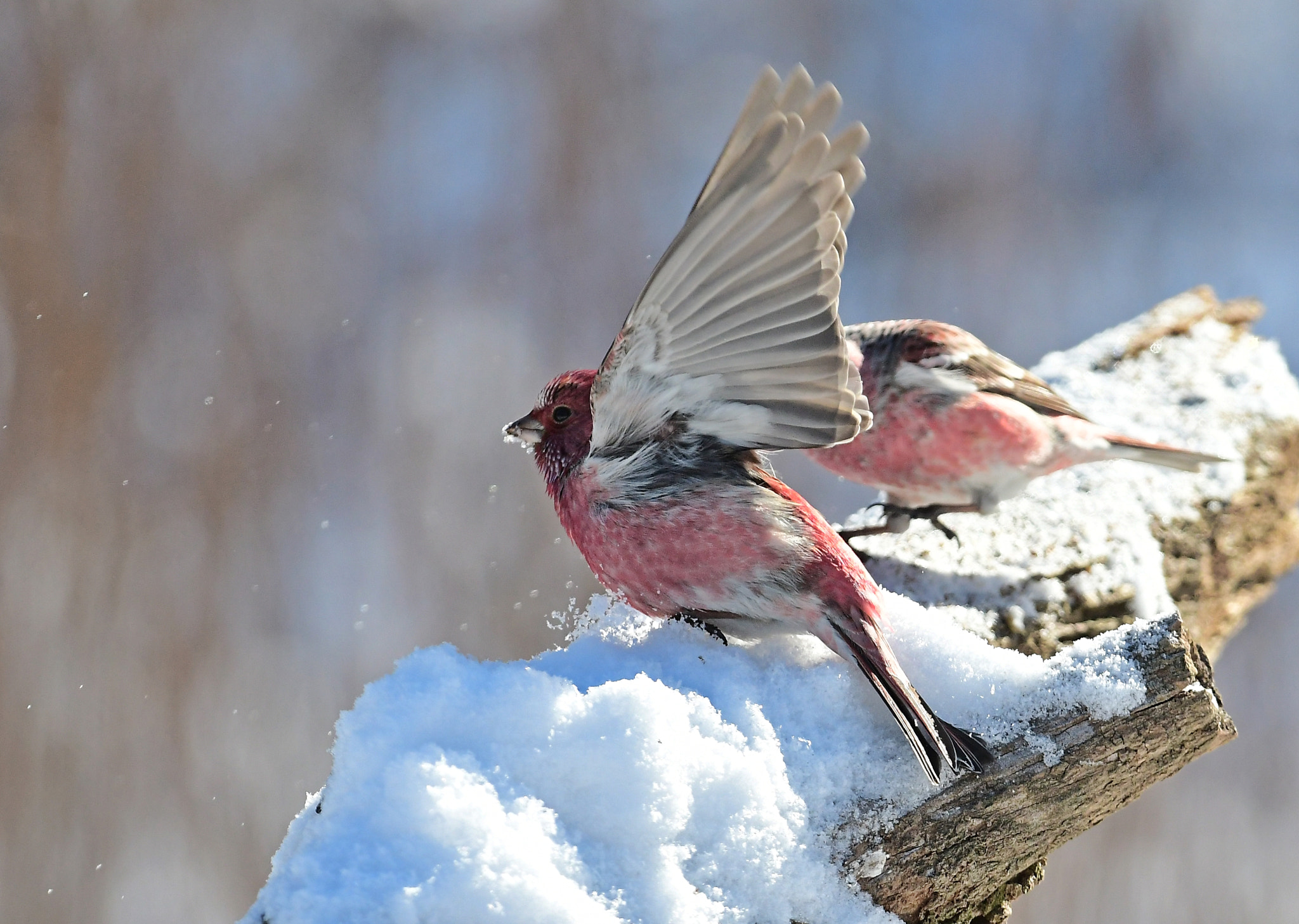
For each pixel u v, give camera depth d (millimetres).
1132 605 6109
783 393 4754
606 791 3896
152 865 11992
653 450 5031
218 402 15312
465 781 3746
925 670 4641
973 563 6250
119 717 12586
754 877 4047
